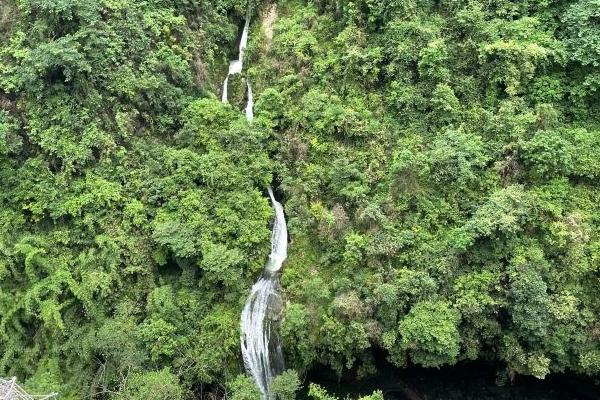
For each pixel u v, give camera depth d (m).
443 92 22.59
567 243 20.17
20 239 21.11
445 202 21.61
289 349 21.61
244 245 22.30
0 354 20.28
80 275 20.89
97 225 21.48
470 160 21.52
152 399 18.27
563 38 22.34
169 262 22.34
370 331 20.36
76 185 21.48
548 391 21.91
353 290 21.02
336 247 22.30
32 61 21.20
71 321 20.58
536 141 20.88
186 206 22.22
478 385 22.28
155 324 20.36
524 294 19.52
